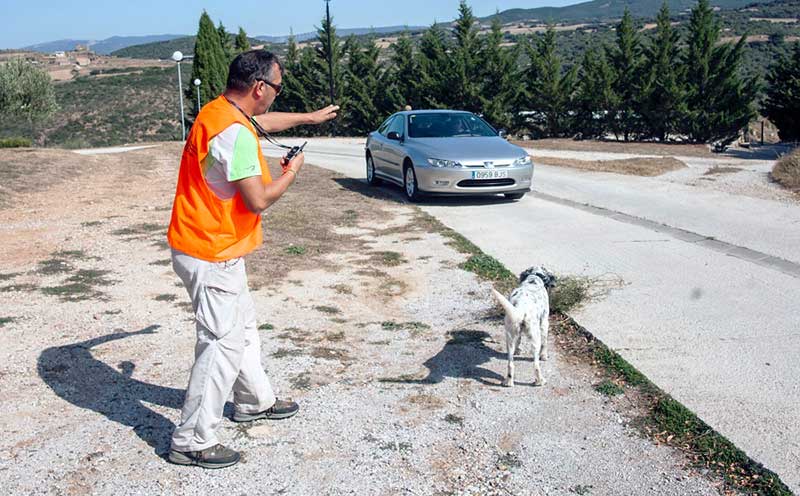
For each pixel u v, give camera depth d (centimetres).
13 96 3131
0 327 575
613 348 539
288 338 567
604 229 985
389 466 373
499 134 1355
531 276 530
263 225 1009
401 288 715
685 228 979
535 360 477
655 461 379
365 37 4538
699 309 627
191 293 365
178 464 372
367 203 1229
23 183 1343
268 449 390
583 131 3656
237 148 345
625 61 3516
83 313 617
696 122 3309
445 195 1189
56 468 366
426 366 514
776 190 1310
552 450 392
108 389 463
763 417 421
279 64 373
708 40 3394
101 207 1150
